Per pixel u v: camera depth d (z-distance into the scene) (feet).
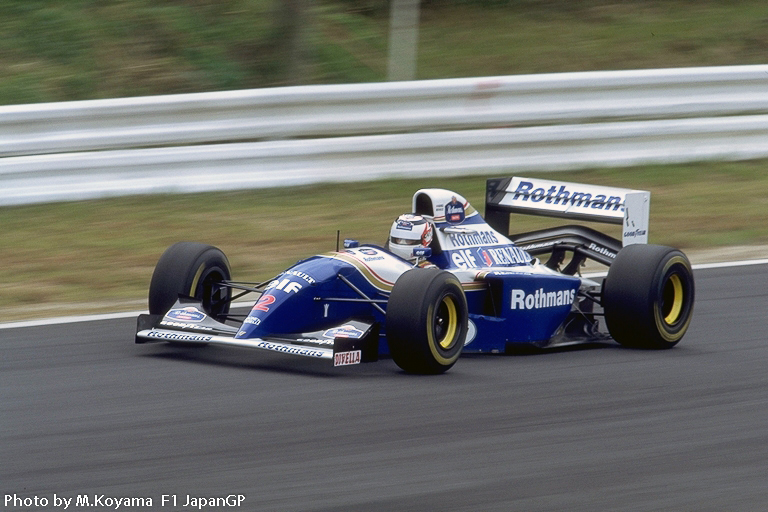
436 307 72.64
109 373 73.10
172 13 203.82
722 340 89.66
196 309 77.97
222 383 70.49
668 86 160.76
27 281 104.83
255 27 203.31
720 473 56.34
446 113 149.28
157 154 132.87
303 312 75.31
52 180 128.16
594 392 71.46
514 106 153.28
